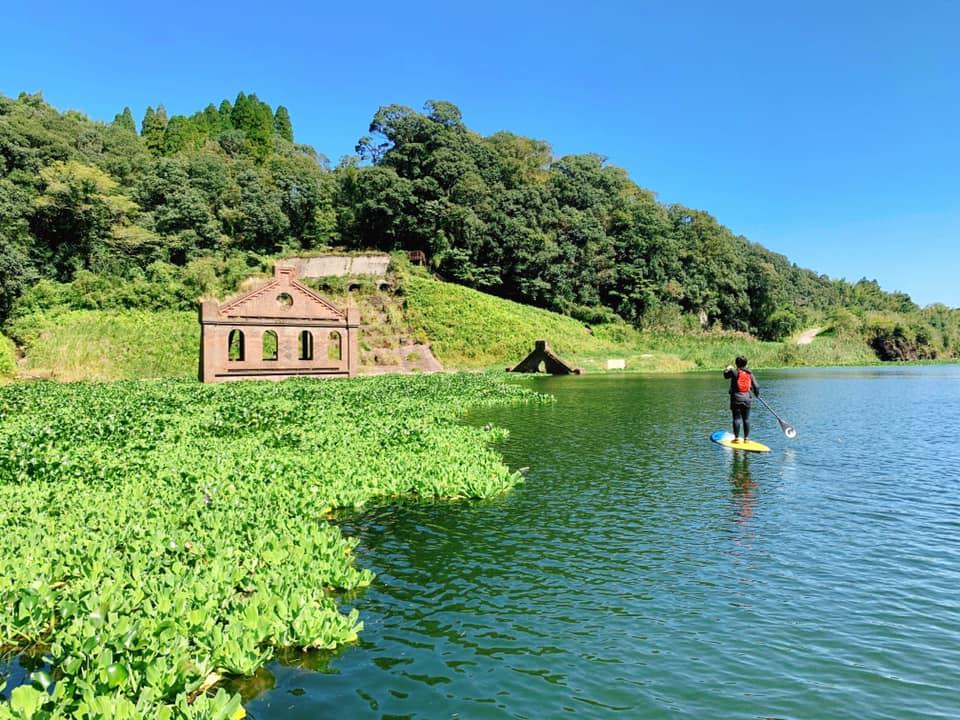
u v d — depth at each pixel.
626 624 6.82
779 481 13.45
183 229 73.69
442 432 18.52
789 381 48.59
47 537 8.47
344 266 71.81
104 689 5.16
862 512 11.03
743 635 6.56
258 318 40.41
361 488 12.30
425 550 9.24
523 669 5.94
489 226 81.06
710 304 98.62
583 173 101.06
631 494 12.41
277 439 16.84
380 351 56.81
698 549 9.17
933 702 5.37
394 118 89.19
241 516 9.75
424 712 5.26
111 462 13.75
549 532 10.04
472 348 61.47
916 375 57.75
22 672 5.91
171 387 33.31
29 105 82.88
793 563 8.59
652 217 93.50
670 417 24.33
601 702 5.39
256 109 116.00
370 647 6.38
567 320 77.56
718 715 5.20
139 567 7.35
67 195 63.62
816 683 5.66
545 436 19.59
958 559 8.72
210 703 5.01
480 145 91.88
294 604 6.73
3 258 52.34
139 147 91.00
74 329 51.22
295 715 5.23
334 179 95.75
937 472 14.28
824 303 137.38
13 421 19.64
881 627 6.74
